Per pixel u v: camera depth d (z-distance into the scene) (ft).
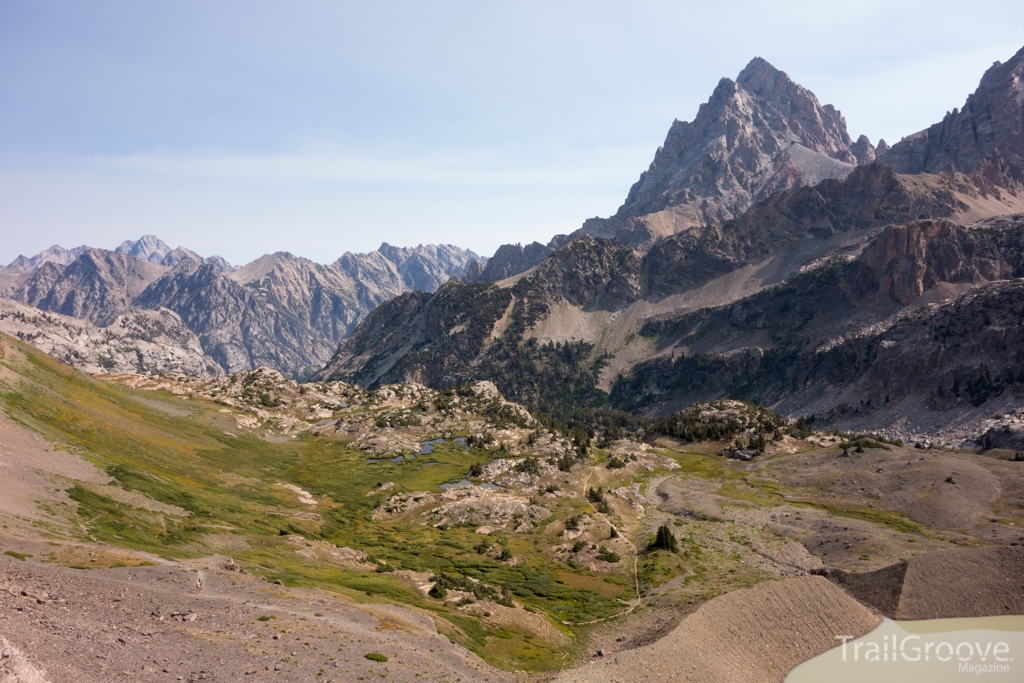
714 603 325.42
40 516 251.60
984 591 355.77
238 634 178.09
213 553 296.51
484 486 616.80
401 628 225.15
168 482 419.95
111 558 222.89
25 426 386.73
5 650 117.91
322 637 190.60
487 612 299.17
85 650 137.69
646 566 416.87
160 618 175.83
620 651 276.62
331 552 360.69
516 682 213.25
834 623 326.65
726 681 259.60
